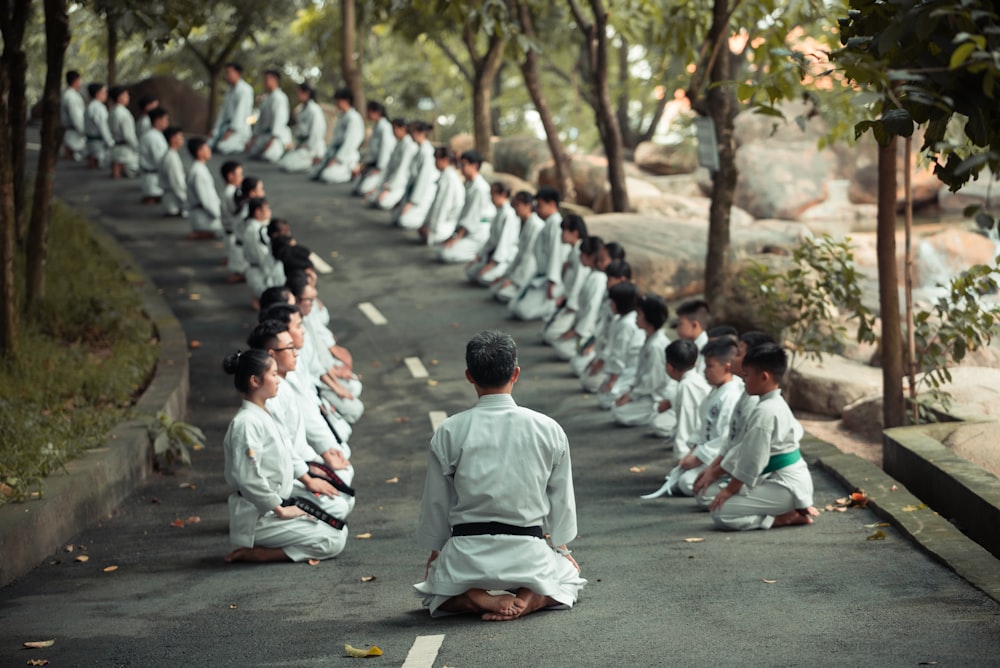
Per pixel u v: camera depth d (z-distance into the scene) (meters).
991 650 4.15
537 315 13.48
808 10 11.13
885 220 8.45
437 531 5.04
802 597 5.14
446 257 15.80
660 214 17.73
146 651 4.86
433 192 17.47
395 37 25.95
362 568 6.34
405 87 28.31
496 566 4.90
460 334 13.02
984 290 8.34
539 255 13.55
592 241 11.50
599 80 16.05
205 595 5.84
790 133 18.70
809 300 9.78
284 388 6.64
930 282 14.10
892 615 4.73
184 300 14.07
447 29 20.58
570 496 5.05
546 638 4.64
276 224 12.56
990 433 7.98
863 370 10.63
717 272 12.01
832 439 9.60
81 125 21.66
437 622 5.04
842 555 5.98
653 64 23.39
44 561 6.72
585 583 5.48
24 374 9.52
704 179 20.09
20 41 10.52
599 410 10.45
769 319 10.19
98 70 27.80
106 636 5.13
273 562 6.54
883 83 3.79
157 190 18.53
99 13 9.35
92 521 7.61
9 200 9.66
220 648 4.85
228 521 7.67
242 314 13.62
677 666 4.17
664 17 14.25
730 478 7.14
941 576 5.43
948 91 3.83
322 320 10.47
